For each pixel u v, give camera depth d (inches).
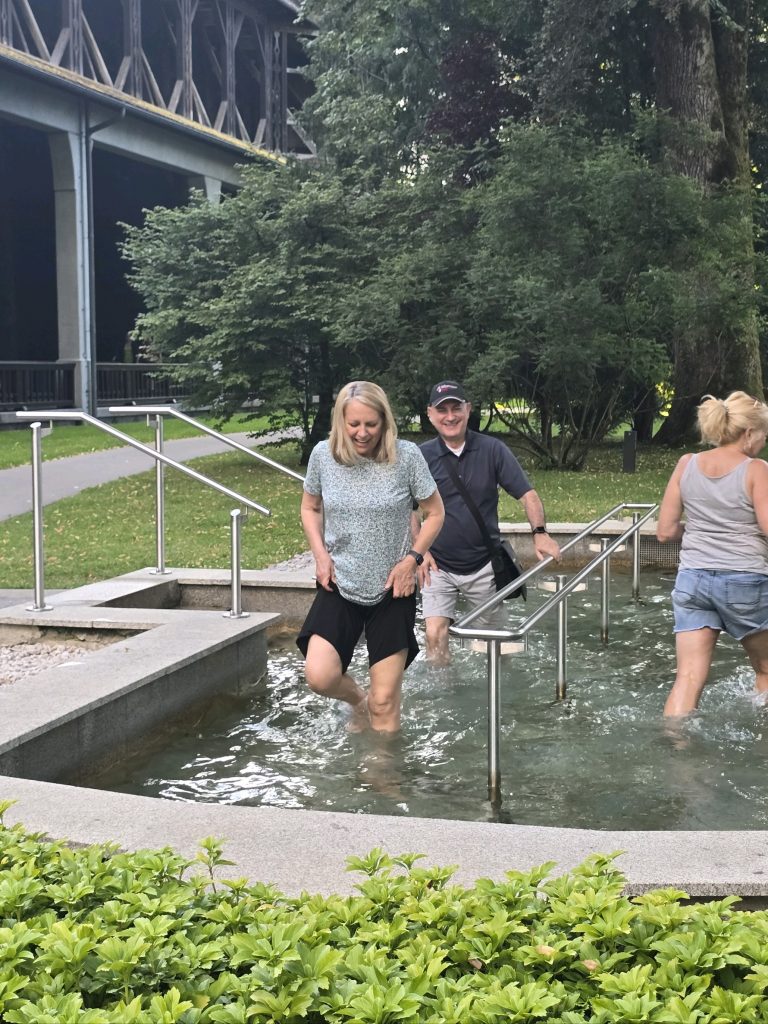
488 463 243.1
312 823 126.3
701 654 207.6
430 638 248.5
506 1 828.6
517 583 200.4
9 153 1305.4
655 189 667.4
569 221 683.4
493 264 690.2
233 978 79.2
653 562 398.0
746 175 833.5
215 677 232.1
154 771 186.2
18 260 1374.3
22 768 167.9
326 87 1028.5
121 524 493.0
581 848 117.8
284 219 752.3
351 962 79.7
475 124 896.9
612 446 864.3
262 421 1141.1
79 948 80.8
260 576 319.9
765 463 201.3
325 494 189.6
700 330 687.1
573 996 76.0
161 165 1190.3
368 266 770.2
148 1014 73.8
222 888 108.6
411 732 201.3
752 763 181.3
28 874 96.6
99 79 1157.1
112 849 115.7
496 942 82.3
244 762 189.6
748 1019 71.7
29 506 550.6
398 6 914.7
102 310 1387.8
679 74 786.2
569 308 658.2
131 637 241.8
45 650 255.0
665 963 78.5
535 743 193.9
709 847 117.9
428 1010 75.4
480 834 122.3
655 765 181.0
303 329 740.7
